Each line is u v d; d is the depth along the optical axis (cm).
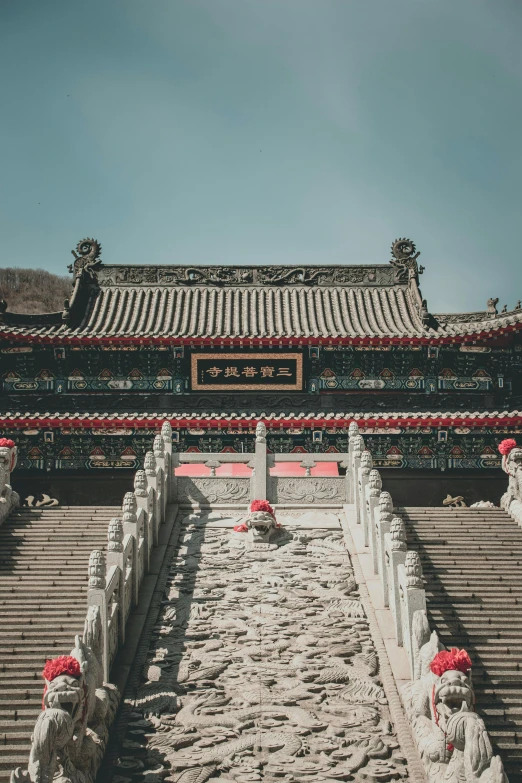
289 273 5303
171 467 3309
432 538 2784
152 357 4847
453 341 4716
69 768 1694
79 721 1745
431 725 1858
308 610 2448
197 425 4578
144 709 2012
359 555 2800
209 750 1873
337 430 4653
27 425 4550
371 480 2806
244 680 2122
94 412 4756
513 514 2953
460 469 4684
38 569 2598
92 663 1872
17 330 4641
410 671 2123
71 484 4669
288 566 2755
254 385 4841
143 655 2236
